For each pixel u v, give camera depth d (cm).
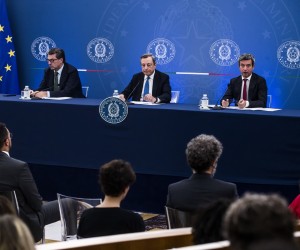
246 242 132
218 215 217
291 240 131
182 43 859
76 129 598
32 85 938
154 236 234
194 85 858
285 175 537
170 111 565
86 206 385
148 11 870
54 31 923
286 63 812
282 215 134
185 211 347
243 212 135
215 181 353
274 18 811
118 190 323
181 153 565
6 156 416
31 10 929
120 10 885
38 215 421
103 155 591
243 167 546
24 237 174
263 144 539
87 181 640
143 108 574
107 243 224
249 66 670
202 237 219
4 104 622
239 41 830
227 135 548
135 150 580
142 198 621
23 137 618
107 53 898
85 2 902
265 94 662
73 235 388
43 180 658
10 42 916
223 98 681
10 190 406
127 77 892
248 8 820
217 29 838
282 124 533
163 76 696
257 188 572
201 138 365
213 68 847
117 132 584
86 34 906
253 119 539
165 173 571
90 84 912
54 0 917
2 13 912
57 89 738
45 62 930
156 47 871
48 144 611
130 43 885
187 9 851
